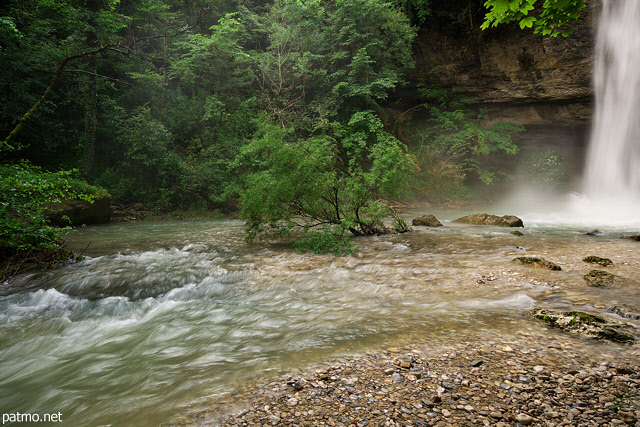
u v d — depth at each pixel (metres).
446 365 2.77
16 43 15.41
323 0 22.25
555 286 4.80
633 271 5.35
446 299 4.53
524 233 9.92
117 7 18.64
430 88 25.06
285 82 21.44
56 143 16.36
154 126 17.14
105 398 2.59
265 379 2.67
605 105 20.72
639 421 2.03
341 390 2.46
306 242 8.18
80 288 5.66
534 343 3.13
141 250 8.56
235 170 18.31
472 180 25.92
